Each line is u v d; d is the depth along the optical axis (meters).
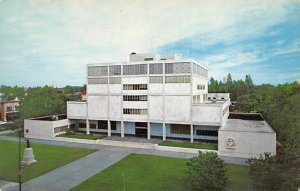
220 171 27.86
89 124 62.09
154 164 39.25
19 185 31.59
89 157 43.62
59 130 60.38
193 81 51.72
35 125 60.28
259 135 40.56
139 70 54.88
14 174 36.22
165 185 31.36
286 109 49.53
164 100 52.84
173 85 51.91
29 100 85.56
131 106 56.03
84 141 54.75
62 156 44.47
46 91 97.62
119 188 30.81
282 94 56.44
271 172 26.28
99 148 49.62
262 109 61.69
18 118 78.62
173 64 51.72
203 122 49.75
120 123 59.53
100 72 58.78
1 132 67.75
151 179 33.34
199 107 50.00
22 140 57.75
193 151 45.12
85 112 60.91
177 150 46.44
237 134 41.78
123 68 56.47
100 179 33.72
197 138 52.88
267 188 26.50
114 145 51.91
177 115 51.88
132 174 35.28
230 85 90.44
